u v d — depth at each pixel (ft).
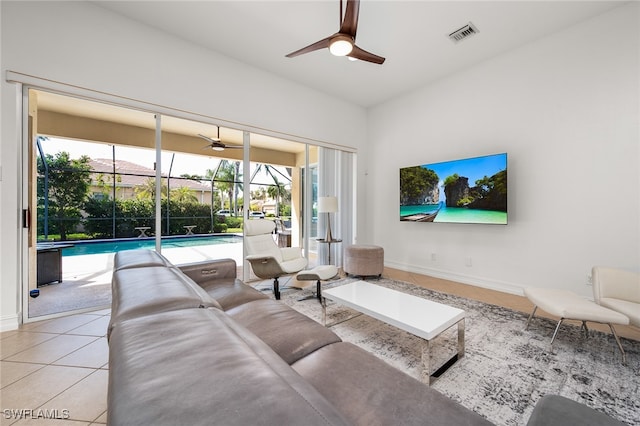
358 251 12.69
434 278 13.04
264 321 4.93
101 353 6.07
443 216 12.51
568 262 9.38
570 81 9.29
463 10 8.55
